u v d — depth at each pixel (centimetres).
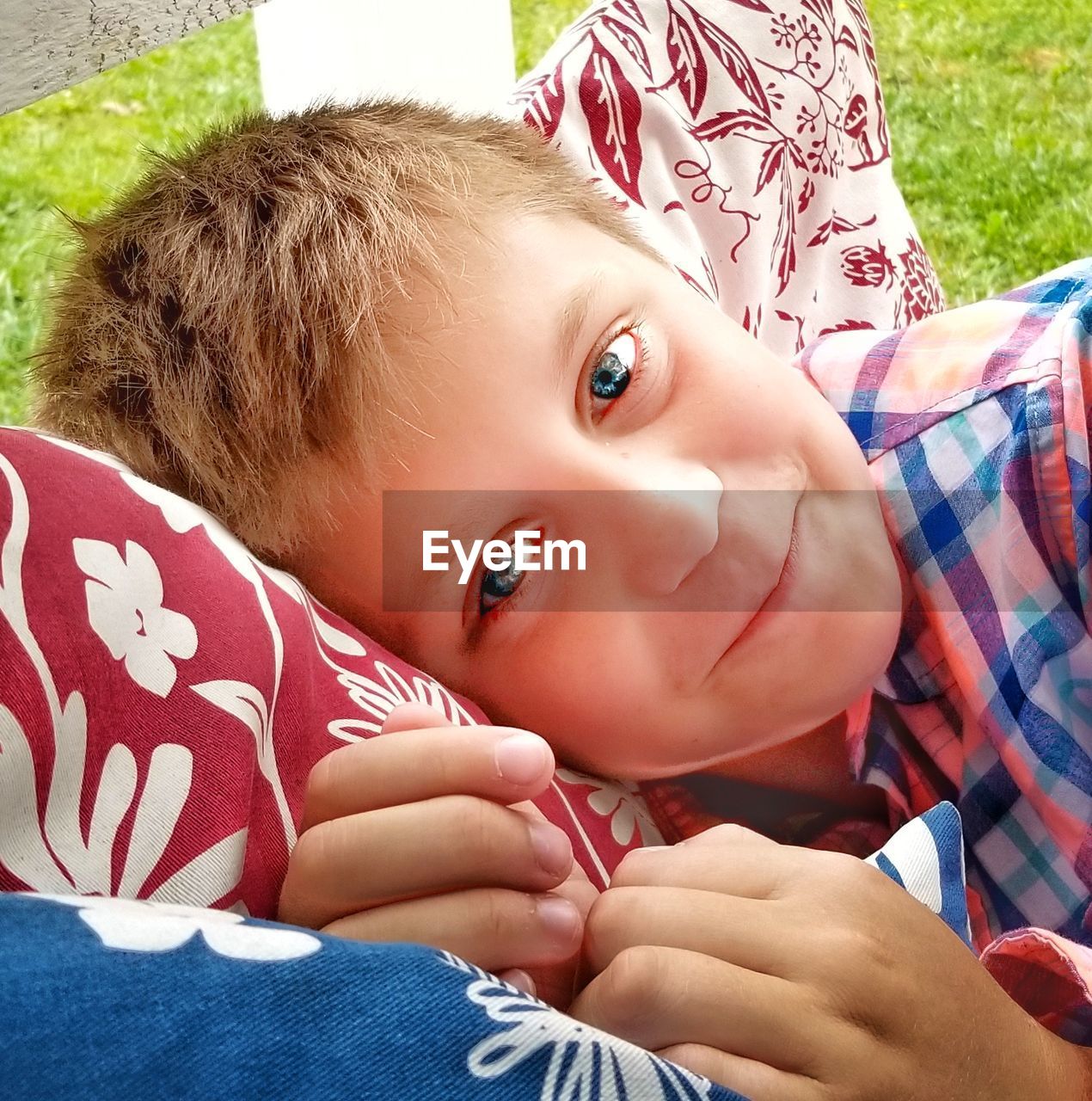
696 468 30
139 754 20
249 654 23
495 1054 17
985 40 84
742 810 36
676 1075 17
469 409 29
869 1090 20
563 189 36
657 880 23
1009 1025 22
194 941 17
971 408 35
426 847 21
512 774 21
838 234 51
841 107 52
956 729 35
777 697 30
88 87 67
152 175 35
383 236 30
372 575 29
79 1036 15
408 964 17
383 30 57
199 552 24
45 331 34
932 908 24
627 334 30
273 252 30
